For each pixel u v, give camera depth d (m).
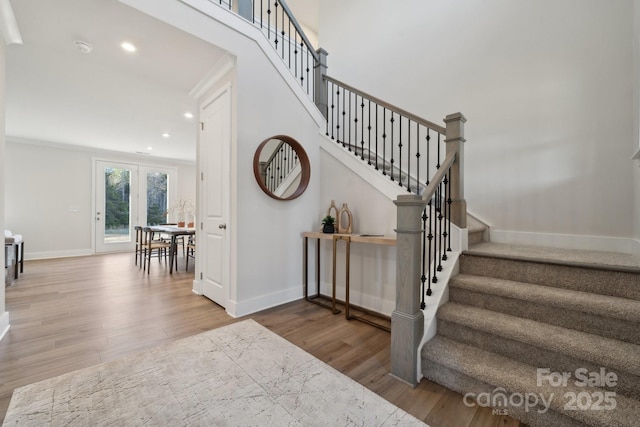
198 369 1.77
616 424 1.15
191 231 4.78
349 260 2.78
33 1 1.96
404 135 3.78
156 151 6.63
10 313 2.66
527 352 1.56
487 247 2.54
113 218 6.77
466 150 3.23
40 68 2.89
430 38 3.57
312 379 1.69
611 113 2.39
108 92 3.47
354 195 3.05
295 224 3.18
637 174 2.13
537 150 2.77
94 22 2.19
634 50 2.23
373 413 1.42
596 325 1.52
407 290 1.69
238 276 2.67
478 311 1.85
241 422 1.34
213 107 3.10
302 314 2.74
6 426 1.28
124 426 1.30
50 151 5.92
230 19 2.58
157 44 2.48
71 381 1.62
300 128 3.21
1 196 2.14
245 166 2.70
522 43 2.86
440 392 1.59
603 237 2.42
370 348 2.09
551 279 1.83
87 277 4.19
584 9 2.52
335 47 4.68
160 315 2.67
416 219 1.68
